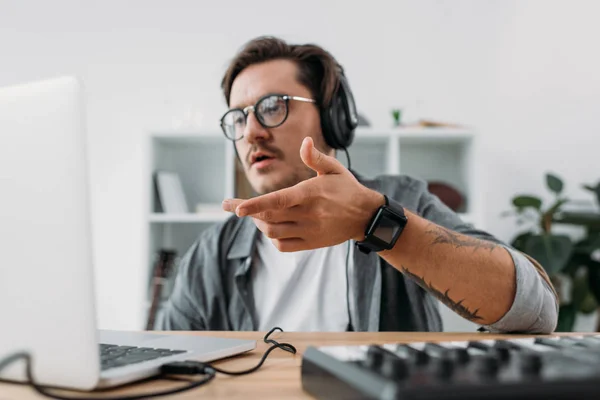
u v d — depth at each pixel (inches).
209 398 15.5
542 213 89.4
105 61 106.5
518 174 101.7
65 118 14.6
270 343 26.0
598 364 13.9
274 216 23.6
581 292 88.0
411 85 103.0
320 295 44.5
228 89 48.3
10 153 15.2
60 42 106.7
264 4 105.6
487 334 28.9
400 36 103.7
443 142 95.8
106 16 107.0
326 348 16.4
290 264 45.6
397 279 43.1
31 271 15.3
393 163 88.4
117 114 105.7
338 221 24.4
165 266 87.6
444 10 103.8
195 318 46.0
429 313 42.6
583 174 101.5
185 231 97.9
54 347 15.4
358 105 102.9
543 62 103.0
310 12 104.8
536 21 103.4
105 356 19.4
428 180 99.2
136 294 101.8
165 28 106.7
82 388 15.5
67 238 14.9
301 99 43.9
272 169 44.6
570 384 12.2
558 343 17.6
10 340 15.8
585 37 103.0
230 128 46.6
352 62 103.5
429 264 26.6
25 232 15.2
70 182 14.7
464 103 102.7
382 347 16.7
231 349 21.7
